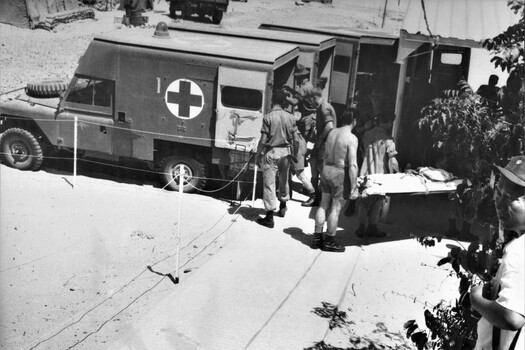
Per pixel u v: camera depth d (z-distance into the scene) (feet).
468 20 19.03
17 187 22.85
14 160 24.73
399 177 19.40
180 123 23.44
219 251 20.25
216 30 24.00
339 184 20.06
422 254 18.81
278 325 16.37
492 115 12.89
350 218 22.68
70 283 18.52
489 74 19.48
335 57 21.86
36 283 18.43
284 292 17.85
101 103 24.09
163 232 21.38
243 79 22.36
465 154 12.65
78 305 17.52
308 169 25.86
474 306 8.91
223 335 15.76
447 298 17.51
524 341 9.01
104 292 18.08
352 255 19.84
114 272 19.02
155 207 22.84
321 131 22.36
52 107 24.49
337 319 16.58
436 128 13.03
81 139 24.41
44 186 23.65
